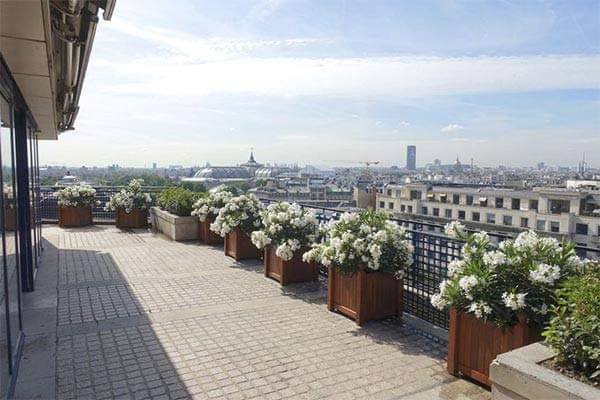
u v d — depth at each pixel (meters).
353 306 4.96
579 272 3.13
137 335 4.48
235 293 6.05
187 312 5.23
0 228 3.39
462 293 3.47
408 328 4.75
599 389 2.18
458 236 4.05
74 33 3.77
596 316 2.34
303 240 6.46
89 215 13.15
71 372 3.64
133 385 3.43
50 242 10.23
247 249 8.27
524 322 3.16
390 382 3.53
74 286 6.36
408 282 5.23
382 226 5.11
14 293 4.03
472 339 3.52
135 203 12.73
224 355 4.02
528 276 3.25
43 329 4.61
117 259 8.32
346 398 3.27
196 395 3.29
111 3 3.31
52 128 8.27
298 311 5.30
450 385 3.49
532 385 2.33
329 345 4.27
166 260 8.25
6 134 3.99
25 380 3.48
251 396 3.29
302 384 3.48
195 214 10.34
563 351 2.42
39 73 4.05
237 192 10.41
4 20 2.70
